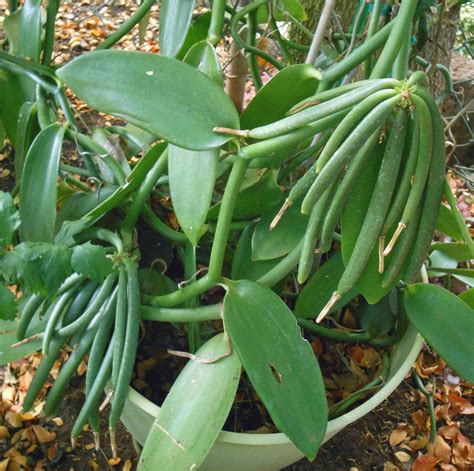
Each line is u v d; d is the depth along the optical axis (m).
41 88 0.75
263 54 0.81
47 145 0.70
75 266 0.60
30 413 0.94
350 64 0.61
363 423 0.99
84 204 0.77
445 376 1.06
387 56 0.56
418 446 0.97
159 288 0.76
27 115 0.78
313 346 0.86
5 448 0.91
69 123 0.71
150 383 0.81
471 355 0.65
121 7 1.90
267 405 0.60
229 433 0.65
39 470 0.90
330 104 0.50
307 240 0.57
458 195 1.36
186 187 0.60
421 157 0.50
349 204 0.56
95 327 0.67
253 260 0.70
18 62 0.70
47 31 0.76
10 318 0.60
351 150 0.49
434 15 0.80
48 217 0.69
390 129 0.52
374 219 0.53
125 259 0.66
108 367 0.65
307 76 0.63
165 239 0.84
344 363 0.85
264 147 0.55
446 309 0.67
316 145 0.69
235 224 0.74
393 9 0.66
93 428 0.68
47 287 0.60
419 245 0.57
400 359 0.76
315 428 0.61
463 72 1.41
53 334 0.66
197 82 0.56
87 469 0.91
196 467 0.60
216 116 0.56
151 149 0.65
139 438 0.79
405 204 0.54
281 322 0.63
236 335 0.62
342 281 0.56
